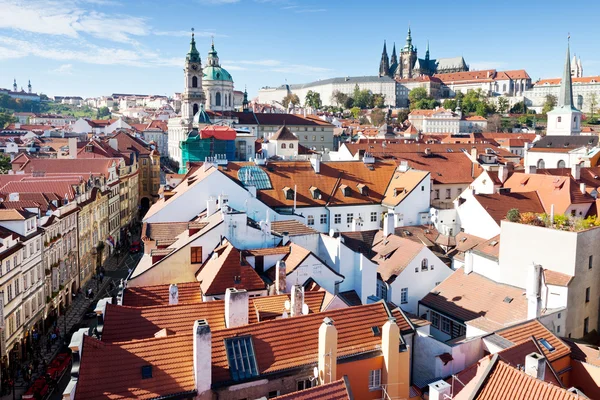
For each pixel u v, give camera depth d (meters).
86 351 36.03
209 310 45.66
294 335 41.50
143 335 42.62
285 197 90.50
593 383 43.50
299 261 58.03
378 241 74.94
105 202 117.12
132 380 35.78
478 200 85.56
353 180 97.56
